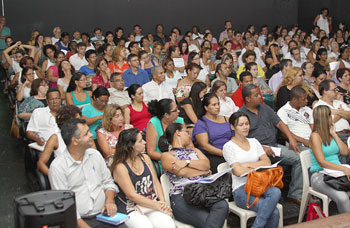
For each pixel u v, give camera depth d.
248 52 7.05
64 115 3.72
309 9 14.67
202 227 3.23
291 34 12.83
